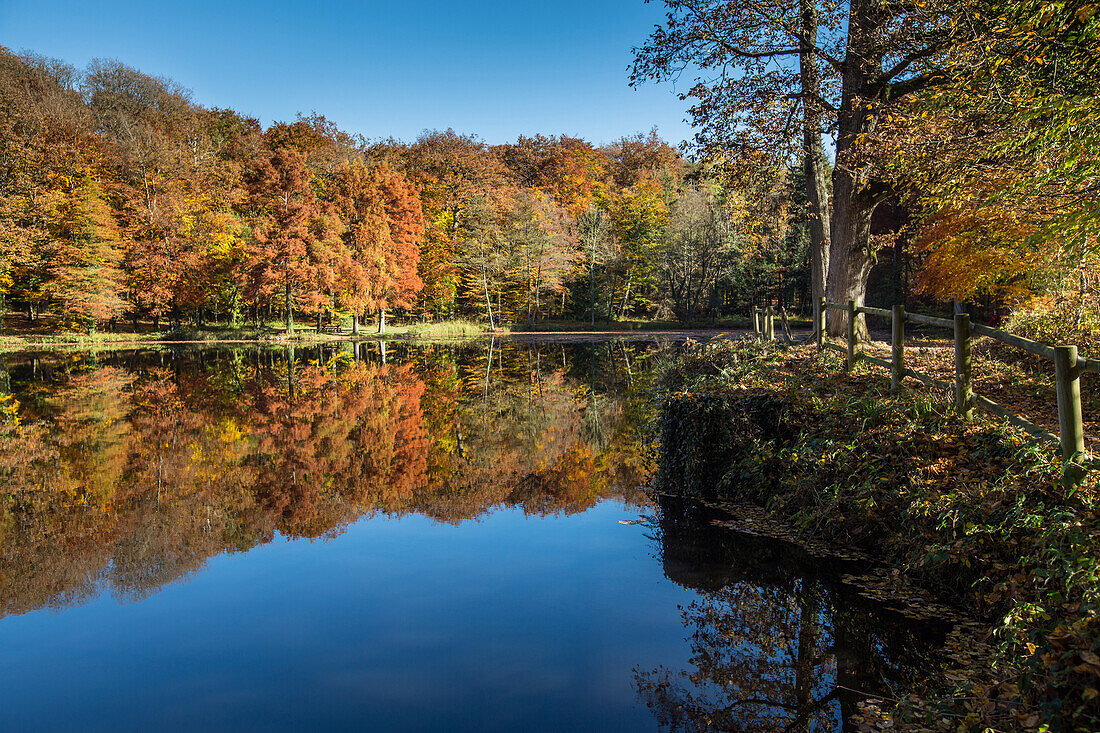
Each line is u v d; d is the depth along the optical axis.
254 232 40.97
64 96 41.34
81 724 3.38
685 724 3.25
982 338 10.91
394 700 3.54
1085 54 6.88
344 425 12.65
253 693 3.66
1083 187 6.91
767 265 45.12
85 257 37.25
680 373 9.59
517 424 12.68
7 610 4.88
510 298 54.91
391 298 46.84
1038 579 3.59
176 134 45.47
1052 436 4.14
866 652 3.93
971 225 12.26
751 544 5.84
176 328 44.22
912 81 11.02
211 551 6.10
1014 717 2.91
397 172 50.00
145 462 9.69
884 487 5.37
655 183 59.03
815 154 12.18
